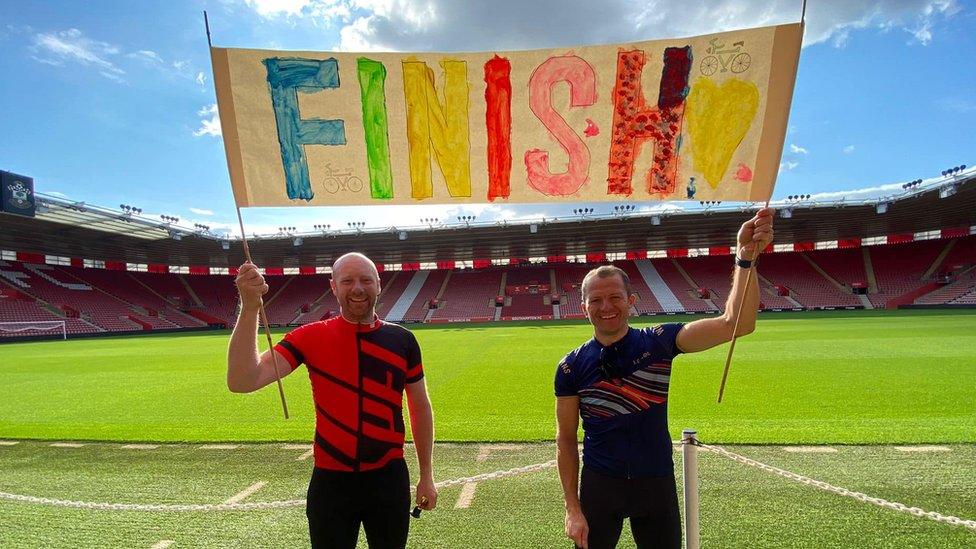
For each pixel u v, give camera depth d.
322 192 2.54
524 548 3.29
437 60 2.51
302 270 46.22
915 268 36.38
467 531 3.54
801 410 6.93
